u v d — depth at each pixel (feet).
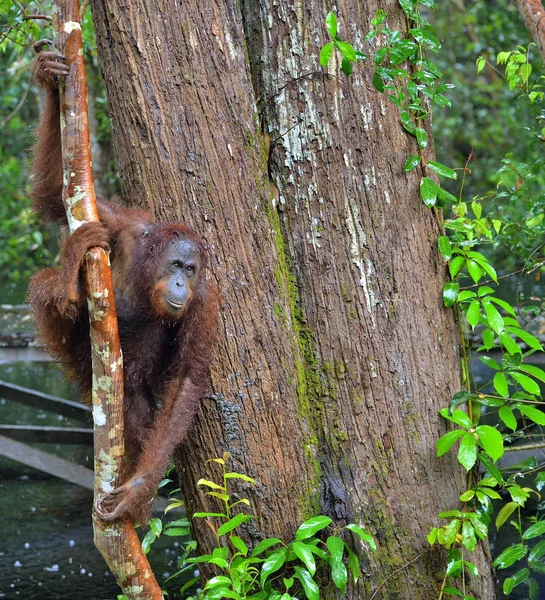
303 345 10.82
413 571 10.78
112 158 29.66
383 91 10.24
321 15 10.64
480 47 41.37
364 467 10.77
